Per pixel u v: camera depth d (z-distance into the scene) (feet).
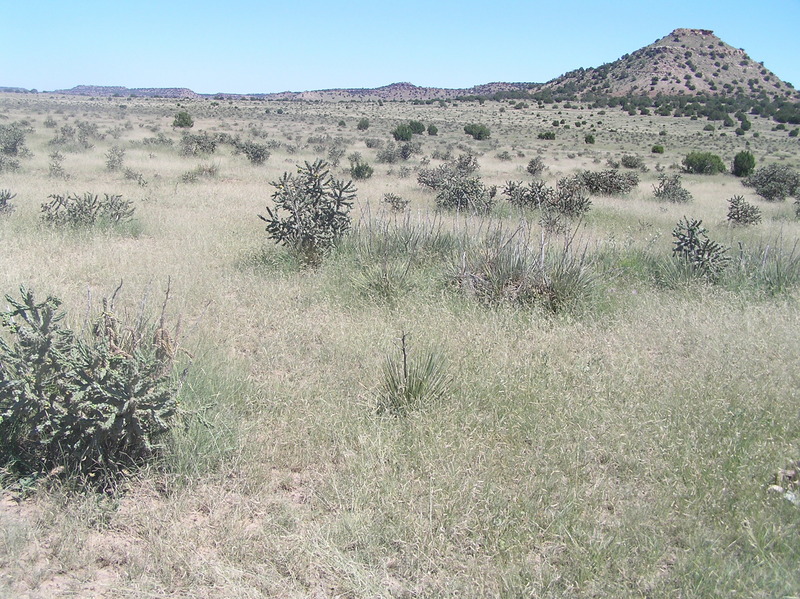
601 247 33.01
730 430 13.84
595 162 139.33
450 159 117.29
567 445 13.19
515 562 9.84
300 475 12.43
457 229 31.22
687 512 11.13
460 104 437.58
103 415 11.19
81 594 8.90
